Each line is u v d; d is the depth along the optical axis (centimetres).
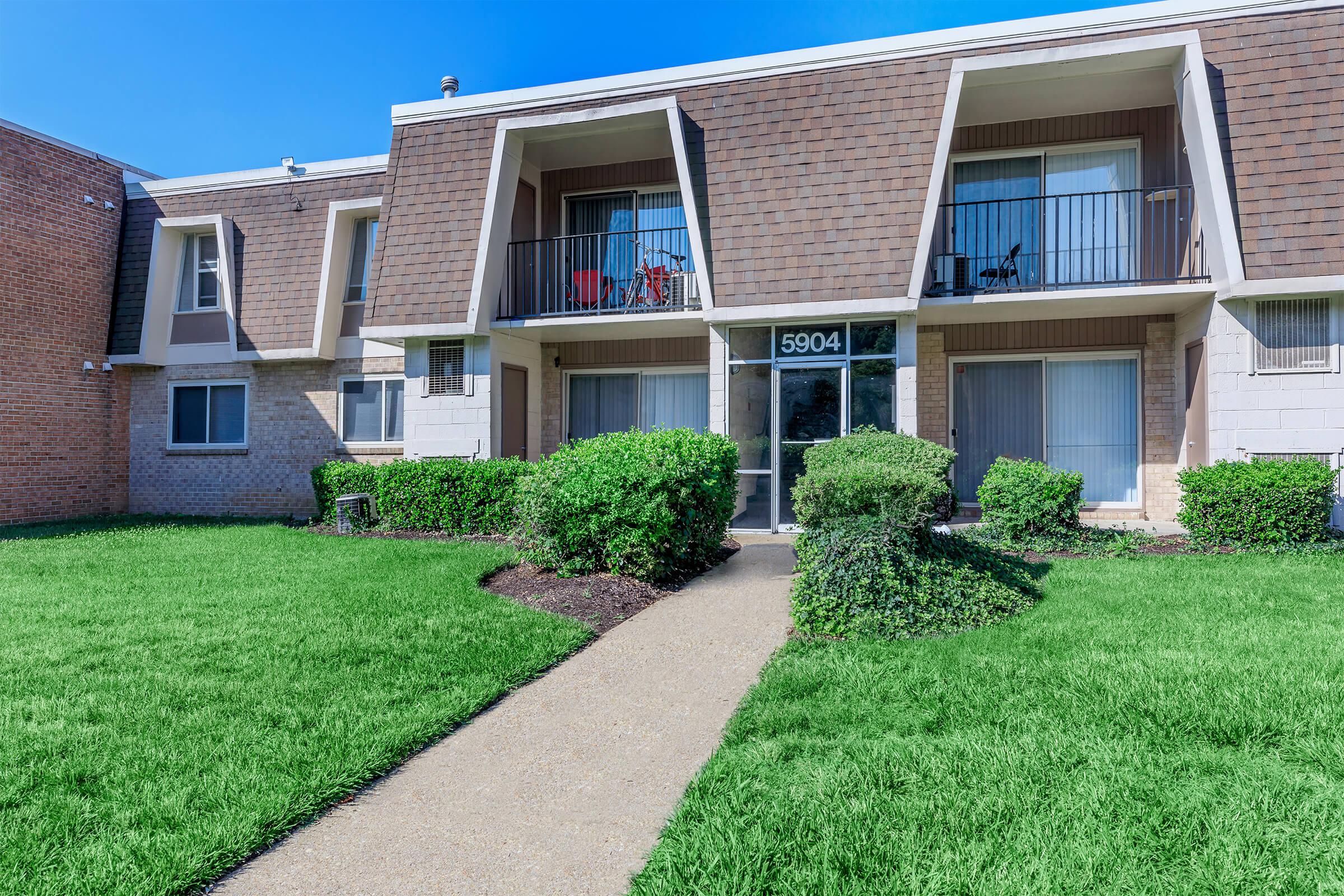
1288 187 937
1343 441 939
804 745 396
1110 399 1216
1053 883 273
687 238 1329
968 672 483
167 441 1553
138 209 1545
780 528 1094
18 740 406
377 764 391
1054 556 864
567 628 619
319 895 294
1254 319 968
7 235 1348
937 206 1077
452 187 1216
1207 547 877
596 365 1374
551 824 344
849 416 1070
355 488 1220
